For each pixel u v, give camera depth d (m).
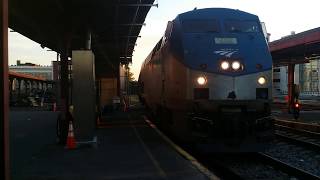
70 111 16.48
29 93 69.62
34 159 12.66
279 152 15.52
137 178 9.73
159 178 9.69
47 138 18.19
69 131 14.95
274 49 33.91
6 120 6.45
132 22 26.64
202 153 14.63
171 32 15.16
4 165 6.43
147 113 31.69
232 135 12.94
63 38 17.78
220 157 14.49
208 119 13.06
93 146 15.02
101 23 24.84
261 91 13.41
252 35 14.11
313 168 12.67
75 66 15.34
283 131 22.38
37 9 18.14
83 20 18.89
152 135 18.62
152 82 23.19
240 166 12.91
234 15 14.62
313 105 46.06
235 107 13.18
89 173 10.41
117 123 25.53
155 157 12.59
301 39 29.36
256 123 13.12
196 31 14.19
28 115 35.69
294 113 26.86
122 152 13.71
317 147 15.52
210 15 14.56
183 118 13.71
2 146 6.43
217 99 13.16
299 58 36.72
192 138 13.13
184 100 13.52
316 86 120.88
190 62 13.47
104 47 37.34
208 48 13.64
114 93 43.06
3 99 6.39
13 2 16.62
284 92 111.56
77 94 15.29
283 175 11.58
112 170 10.73
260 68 13.49
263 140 13.15
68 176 10.10
